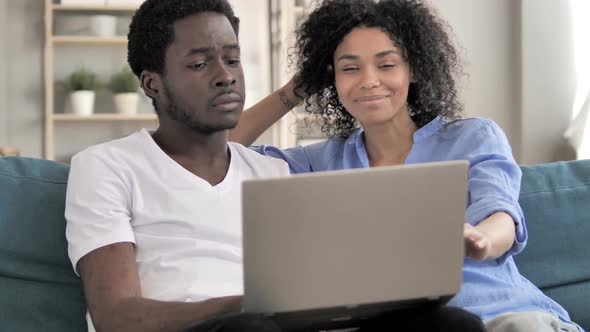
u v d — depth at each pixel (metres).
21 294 1.65
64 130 5.37
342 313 1.28
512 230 1.54
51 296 1.67
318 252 1.19
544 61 4.98
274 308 1.20
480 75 5.19
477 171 1.68
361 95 1.78
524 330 1.48
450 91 1.94
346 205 1.18
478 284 1.64
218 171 1.68
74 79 5.21
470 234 1.36
